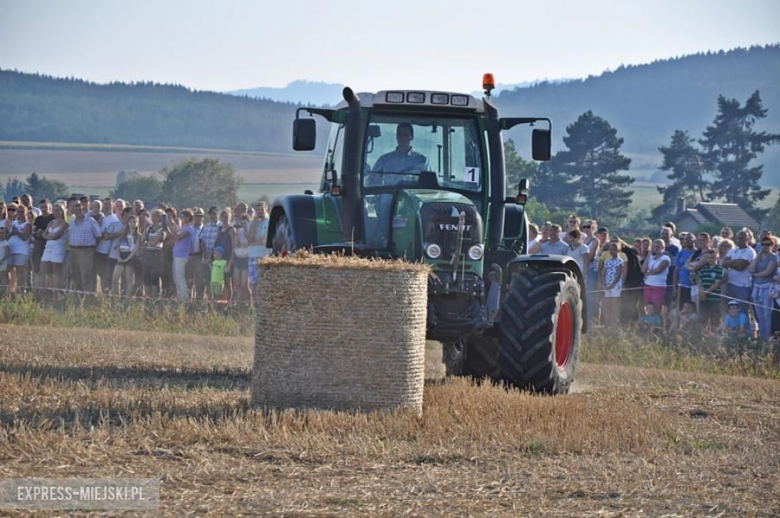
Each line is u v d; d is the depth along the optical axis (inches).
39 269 2511.1
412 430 957.2
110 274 2443.4
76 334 1908.2
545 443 924.6
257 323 1062.4
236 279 2347.4
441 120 1354.6
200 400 1099.3
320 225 1368.1
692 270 2022.6
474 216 1263.5
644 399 1299.2
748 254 1985.7
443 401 1090.7
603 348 1936.5
